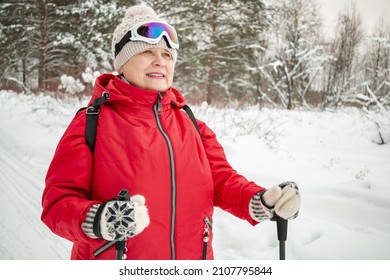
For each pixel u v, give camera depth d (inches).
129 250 57.7
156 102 64.1
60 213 52.2
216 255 128.0
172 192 59.3
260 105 548.4
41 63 725.9
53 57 758.5
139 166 57.7
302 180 193.0
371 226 144.3
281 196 54.8
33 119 370.0
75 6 692.1
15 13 721.6
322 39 612.7
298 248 127.6
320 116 421.4
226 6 628.4
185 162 62.1
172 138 62.3
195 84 761.0
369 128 343.3
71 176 56.9
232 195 66.6
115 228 44.4
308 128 359.9
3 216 153.6
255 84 708.0
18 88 727.1
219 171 70.3
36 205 167.9
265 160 233.5
